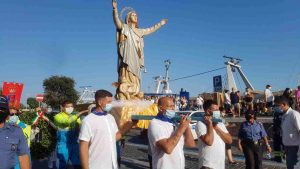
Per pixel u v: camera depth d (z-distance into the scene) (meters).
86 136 5.30
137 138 21.64
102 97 5.55
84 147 5.27
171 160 5.08
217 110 6.08
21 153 4.48
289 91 12.73
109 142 5.40
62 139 8.74
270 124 18.23
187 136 5.48
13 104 8.04
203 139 6.07
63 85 66.69
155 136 5.06
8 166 4.30
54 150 12.09
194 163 12.91
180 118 5.20
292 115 8.06
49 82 66.56
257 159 9.10
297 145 8.06
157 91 41.53
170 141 4.88
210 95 28.55
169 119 5.22
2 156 4.25
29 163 4.55
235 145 17.77
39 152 14.13
